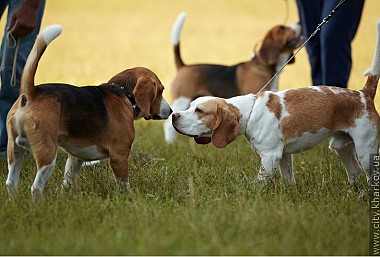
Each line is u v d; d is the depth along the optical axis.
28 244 8.43
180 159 14.08
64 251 8.27
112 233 8.91
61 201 9.93
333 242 8.59
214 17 46.16
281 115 11.08
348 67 14.78
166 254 8.27
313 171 12.45
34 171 11.90
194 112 11.36
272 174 11.10
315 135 11.18
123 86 11.11
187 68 17.66
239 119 11.16
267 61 17.53
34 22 12.20
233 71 17.62
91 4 51.78
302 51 34.12
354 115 11.16
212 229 8.88
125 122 10.82
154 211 9.70
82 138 10.30
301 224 9.07
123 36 38.72
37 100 9.78
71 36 38.25
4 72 12.87
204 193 10.77
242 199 10.12
